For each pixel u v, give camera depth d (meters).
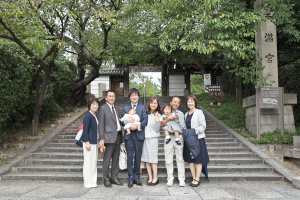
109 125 3.91
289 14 5.77
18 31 5.67
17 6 4.95
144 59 11.48
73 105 10.76
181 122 3.98
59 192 3.53
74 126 7.91
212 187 3.80
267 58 6.32
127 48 8.05
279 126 6.36
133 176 3.90
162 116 4.00
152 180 4.01
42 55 6.09
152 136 3.94
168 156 3.93
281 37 8.37
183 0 6.50
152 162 3.91
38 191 3.58
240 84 10.25
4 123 6.63
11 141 6.31
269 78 6.29
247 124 7.06
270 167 4.60
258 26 6.41
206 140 6.37
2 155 5.24
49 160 5.09
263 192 3.52
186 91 13.67
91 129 3.89
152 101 3.99
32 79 7.53
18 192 3.53
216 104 11.07
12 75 6.02
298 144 5.14
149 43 9.63
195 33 5.59
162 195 3.39
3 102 5.60
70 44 6.73
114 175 4.00
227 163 4.95
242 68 5.91
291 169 4.62
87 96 11.60
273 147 5.57
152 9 8.24
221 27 5.20
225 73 13.36
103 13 6.41
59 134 7.12
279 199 3.20
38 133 7.00
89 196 3.34
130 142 3.93
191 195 3.38
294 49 8.49
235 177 4.24
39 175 4.34
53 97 8.93
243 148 5.66
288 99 6.36
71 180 4.27
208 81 15.33
